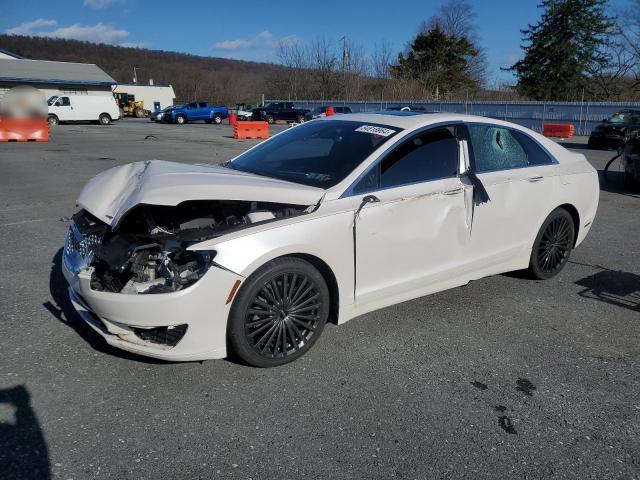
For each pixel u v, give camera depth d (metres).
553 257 4.90
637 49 43.84
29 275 4.77
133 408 2.84
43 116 20.02
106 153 15.54
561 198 4.71
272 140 4.60
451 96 54.50
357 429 2.73
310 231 3.20
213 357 3.06
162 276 3.04
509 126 4.50
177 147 17.97
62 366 3.22
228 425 2.73
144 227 3.38
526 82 47.75
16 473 2.34
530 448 2.64
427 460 2.53
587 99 46.00
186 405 2.88
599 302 4.51
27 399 2.88
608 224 7.34
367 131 3.92
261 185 3.26
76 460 2.44
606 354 3.62
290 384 3.12
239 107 51.88
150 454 2.50
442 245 3.90
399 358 3.46
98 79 50.81
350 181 3.46
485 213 4.12
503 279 5.01
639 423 2.87
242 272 2.97
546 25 46.25
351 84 56.59
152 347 3.02
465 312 4.23
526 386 3.19
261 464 2.46
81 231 3.40
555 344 3.74
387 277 3.65
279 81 61.53
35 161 13.31
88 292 3.01
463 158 4.04
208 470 2.41
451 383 3.19
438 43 57.03
